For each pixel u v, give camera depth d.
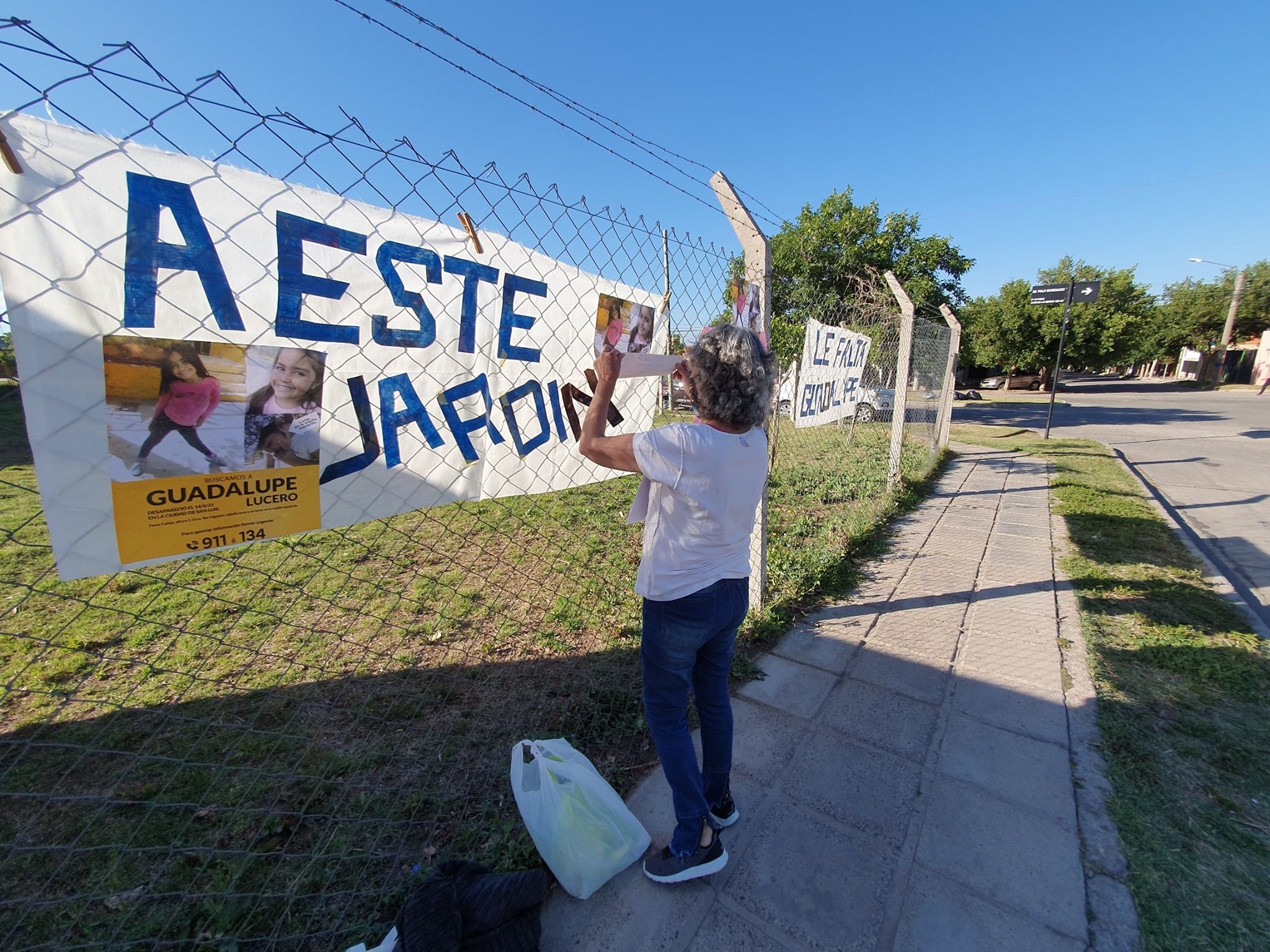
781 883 1.76
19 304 1.03
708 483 1.47
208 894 1.69
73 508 1.14
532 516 5.49
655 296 2.70
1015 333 31.89
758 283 3.01
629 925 1.63
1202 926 1.61
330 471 1.54
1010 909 1.67
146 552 1.25
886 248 17.88
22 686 2.73
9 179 1.00
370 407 1.62
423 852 1.86
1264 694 2.71
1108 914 1.65
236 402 1.33
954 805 2.06
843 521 5.42
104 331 1.13
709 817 1.74
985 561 4.58
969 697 2.72
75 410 1.11
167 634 3.23
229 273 1.28
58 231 1.06
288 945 1.56
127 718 2.52
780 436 10.30
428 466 1.80
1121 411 19.22
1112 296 30.80
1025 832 1.95
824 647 3.21
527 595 3.76
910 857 1.85
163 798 2.07
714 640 1.69
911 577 4.26
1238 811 2.02
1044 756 2.31
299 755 2.29
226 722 2.49
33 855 1.84
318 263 1.44
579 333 2.31
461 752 2.31
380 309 1.60
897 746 2.38
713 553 1.54
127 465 1.19
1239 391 28.94
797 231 17.02
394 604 3.60
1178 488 7.44
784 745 2.39
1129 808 2.04
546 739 2.31
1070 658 3.05
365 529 5.02
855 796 2.11
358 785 2.14
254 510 1.40
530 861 1.79
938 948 1.56
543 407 2.20
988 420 17.27
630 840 1.79
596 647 3.12
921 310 17.95
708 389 1.49
